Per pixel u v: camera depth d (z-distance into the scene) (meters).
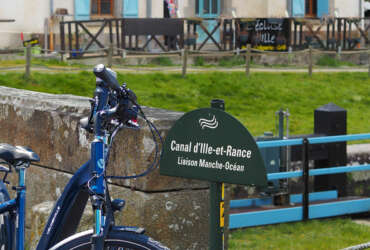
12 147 3.62
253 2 23.20
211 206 3.45
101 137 3.08
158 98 13.94
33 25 19.84
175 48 19.28
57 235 3.33
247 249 6.22
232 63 19.31
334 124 8.12
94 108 3.13
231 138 3.32
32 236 4.43
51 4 20.03
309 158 8.02
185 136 3.48
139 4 21.44
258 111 13.59
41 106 4.95
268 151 7.53
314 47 21.31
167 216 3.96
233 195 7.84
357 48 21.91
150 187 3.91
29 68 14.35
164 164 3.56
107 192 3.10
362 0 24.69
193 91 14.92
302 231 6.97
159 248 3.01
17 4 19.50
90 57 17.38
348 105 14.95
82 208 3.38
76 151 4.55
